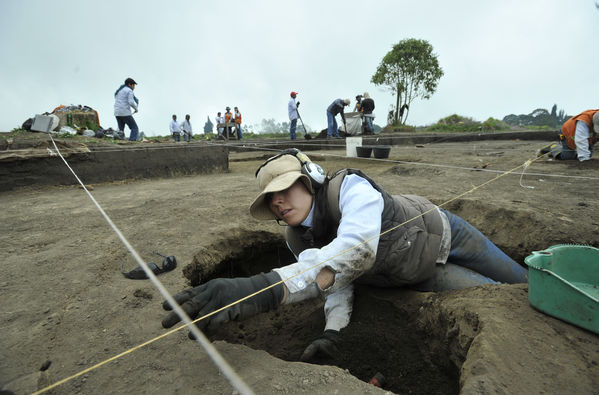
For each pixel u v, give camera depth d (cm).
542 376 122
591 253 179
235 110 1697
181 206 443
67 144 662
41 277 241
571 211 357
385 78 2852
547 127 2812
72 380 141
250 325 261
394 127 2597
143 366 148
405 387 174
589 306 142
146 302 205
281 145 1298
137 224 366
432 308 192
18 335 174
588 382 119
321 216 181
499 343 138
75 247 299
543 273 154
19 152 593
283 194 177
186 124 1686
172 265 256
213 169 803
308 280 144
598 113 644
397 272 203
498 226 361
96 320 186
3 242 317
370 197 169
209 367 145
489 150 1041
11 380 141
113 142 820
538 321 153
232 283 134
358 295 229
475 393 115
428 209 214
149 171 714
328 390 129
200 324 127
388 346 191
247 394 82
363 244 155
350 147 959
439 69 2767
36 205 473
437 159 880
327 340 191
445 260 223
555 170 616
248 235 351
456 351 164
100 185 642
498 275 242
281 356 210
